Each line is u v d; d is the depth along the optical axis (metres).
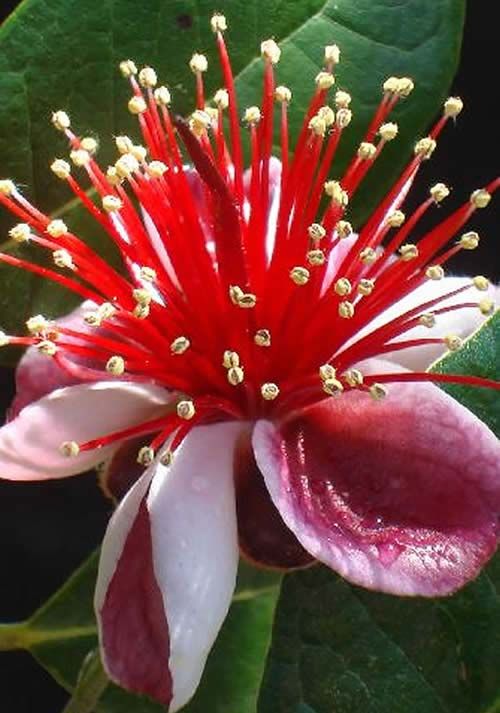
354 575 0.08
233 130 0.09
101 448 0.08
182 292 0.09
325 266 0.09
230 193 0.08
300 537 0.08
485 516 0.08
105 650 0.08
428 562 0.08
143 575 0.08
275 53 0.09
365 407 0.08
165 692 0.08
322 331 0.09
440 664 0.09
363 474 0.08
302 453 0.08
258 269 0.09
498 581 0.09
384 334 0.08
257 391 0.09
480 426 0.08
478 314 0.09
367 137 0.09
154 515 0.08
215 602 0.08
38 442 0.08
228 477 0.08
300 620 0.09
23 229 0.08
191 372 0.09
